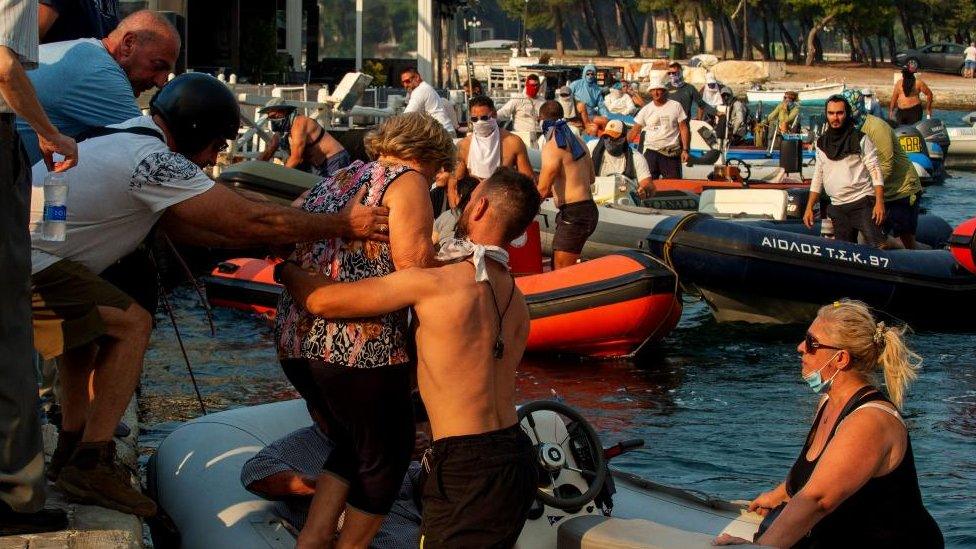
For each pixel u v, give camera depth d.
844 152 11.35
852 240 11.66
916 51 66.81
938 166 25.80
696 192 17.09
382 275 3.99
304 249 4.08
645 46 118.88
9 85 3.54
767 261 10.98
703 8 81.88
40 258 4.05
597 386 8.91
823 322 4.38
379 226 3.94
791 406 8.31
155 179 4.07
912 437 7.52
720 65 67.00
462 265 3.90
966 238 10.80
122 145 4.12
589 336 9.70
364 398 3.98
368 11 30.12
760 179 19.80
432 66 31.19
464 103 28.27
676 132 17.89
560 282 9.79
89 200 4.08
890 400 4.33
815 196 11.71
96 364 4.27
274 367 9.02
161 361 9.14
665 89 17.86
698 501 5.28
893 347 4.27
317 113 18.02
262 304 10.92
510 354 3.96
